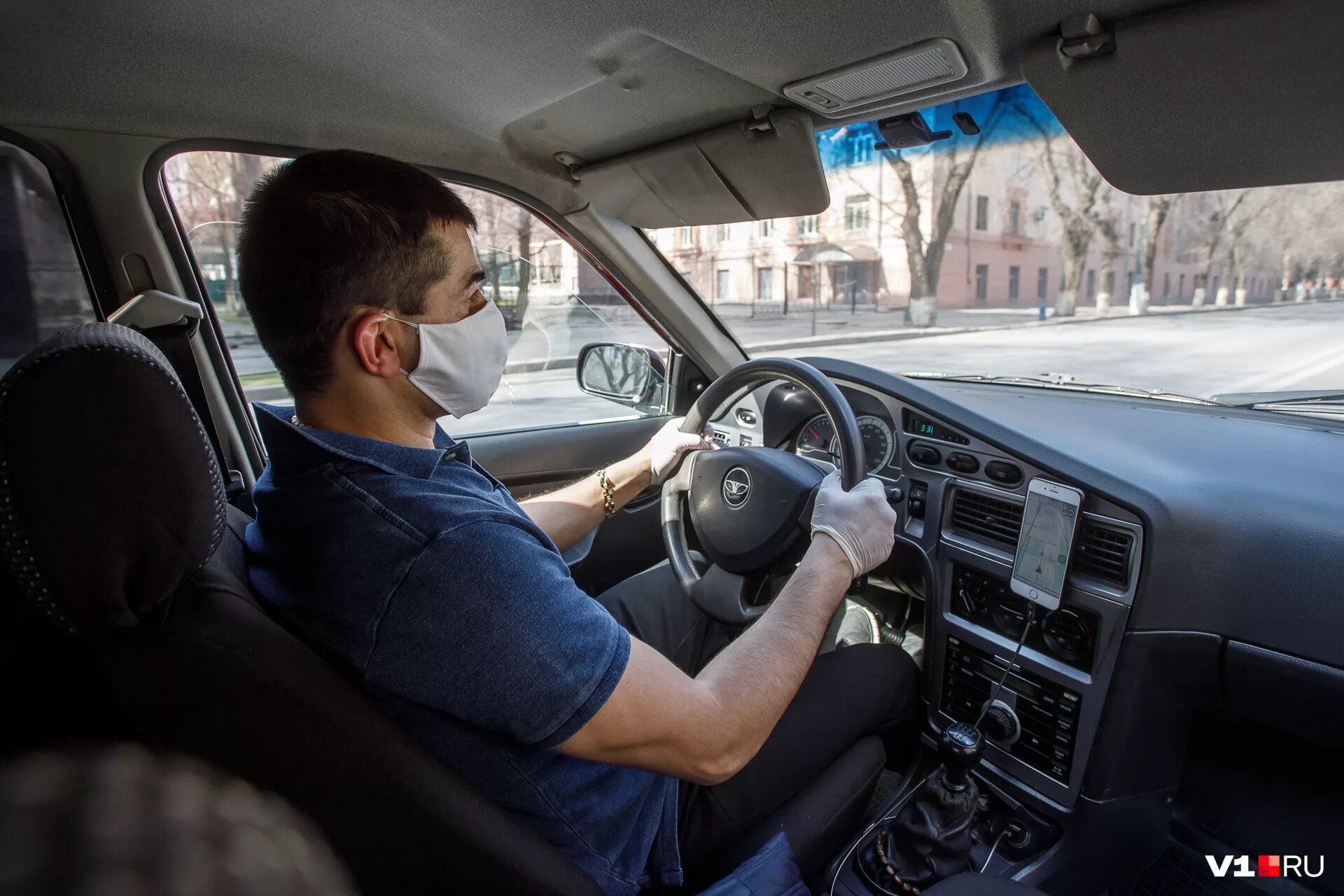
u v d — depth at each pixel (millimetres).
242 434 1871
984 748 1641
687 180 2000
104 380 587
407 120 1868
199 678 639
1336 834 1552
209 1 1351
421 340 859
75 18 1358
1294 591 1293
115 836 297
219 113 1709
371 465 823
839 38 1373
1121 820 1530
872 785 1396
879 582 2033
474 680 763
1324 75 1060
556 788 889
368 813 715
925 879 1437
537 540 882
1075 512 1438
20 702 604
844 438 1367
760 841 1182
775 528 1427
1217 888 1569
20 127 1576
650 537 2412
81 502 582
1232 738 1679
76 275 1703
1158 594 1376
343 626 765
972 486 1670
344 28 1449
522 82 1669
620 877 989
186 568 637
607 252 2354
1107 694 1442
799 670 1020
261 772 669
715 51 1467
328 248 786
